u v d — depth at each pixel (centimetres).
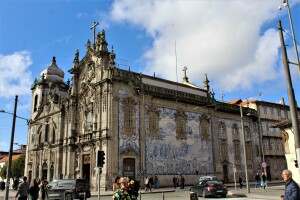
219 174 5297
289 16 1538
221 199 2694
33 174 6019
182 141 4962
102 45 4844
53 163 5506
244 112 6106
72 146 5006
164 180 4562
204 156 5197
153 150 4578
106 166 4122
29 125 6681
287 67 1364
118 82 4481
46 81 6788
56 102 5850
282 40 1407
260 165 6069
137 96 4628
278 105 6800
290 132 3288
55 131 5678
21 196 1864
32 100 6956
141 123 4553
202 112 5406
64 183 2908
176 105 5056
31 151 6338
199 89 5762
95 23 5162
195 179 4941
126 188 1079
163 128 4784
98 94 4597
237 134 5884
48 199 2942
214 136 5450
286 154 3294
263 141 6297
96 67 4872
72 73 5422
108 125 4278
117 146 4250
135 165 4359
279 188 4019
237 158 5728
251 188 4219
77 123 5156
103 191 3962
